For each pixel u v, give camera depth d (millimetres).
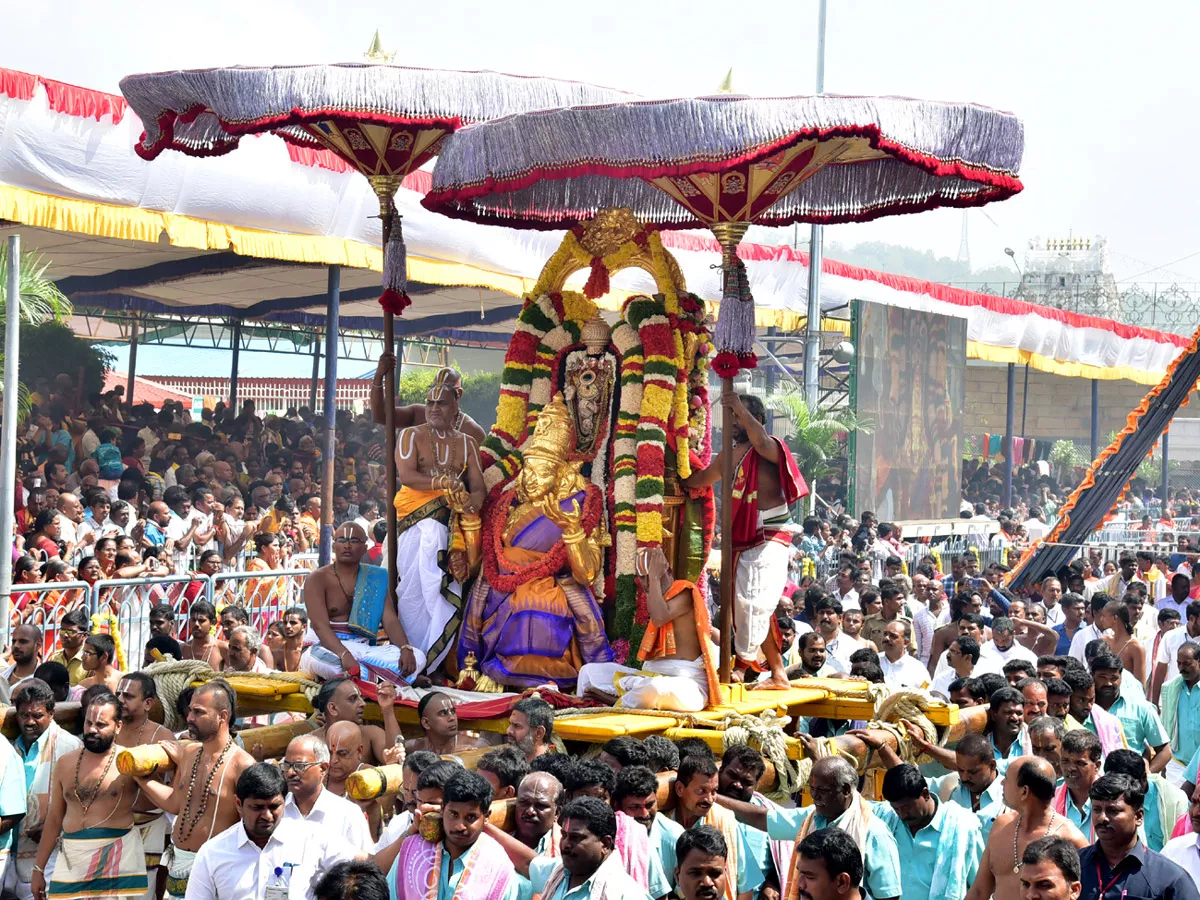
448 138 9055
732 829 7188
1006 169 8852
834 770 6906
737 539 9594
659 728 8477
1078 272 68312
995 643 13219
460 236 19734
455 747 8930
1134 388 53406
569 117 8312
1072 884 5875
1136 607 14039
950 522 30969
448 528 9938
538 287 10266
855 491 27719
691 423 10164
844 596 17344
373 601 10016
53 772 8453
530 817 6578
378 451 30500
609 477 9938
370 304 29812
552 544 9711
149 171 15570
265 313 30250
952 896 7293
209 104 9180
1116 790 6617
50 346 24391
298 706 9656
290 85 8992
